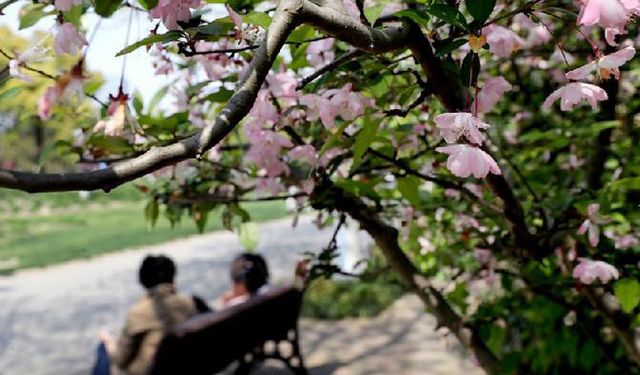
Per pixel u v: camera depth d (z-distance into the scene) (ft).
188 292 33.55
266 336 16.67
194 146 2.36
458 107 3.93
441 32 4.36
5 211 93.97
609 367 9.00
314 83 4.42
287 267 38.60
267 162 5.16
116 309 30.37
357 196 5.69
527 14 3.73
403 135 5.30
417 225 7.50
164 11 3.18
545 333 9.25
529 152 8.43
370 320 24.63
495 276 7.86
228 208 6.26
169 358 13.30
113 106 3.87
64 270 42.83
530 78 8.57
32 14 3.56
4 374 20.92
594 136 7.28
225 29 3.20
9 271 42.16
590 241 5.06
